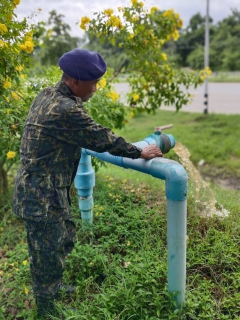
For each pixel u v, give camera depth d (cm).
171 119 1407
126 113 443
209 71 476
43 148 188
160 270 237
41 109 187
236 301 216
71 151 197
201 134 1094
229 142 978
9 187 484
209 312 207
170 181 187
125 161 224
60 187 198
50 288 219
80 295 239
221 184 726
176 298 208
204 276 244
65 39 883
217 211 304
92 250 265
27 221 200
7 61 288
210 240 271
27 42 289
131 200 347
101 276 257
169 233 197
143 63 439
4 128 301
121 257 268
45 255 206
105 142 187
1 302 248
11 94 319
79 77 188
